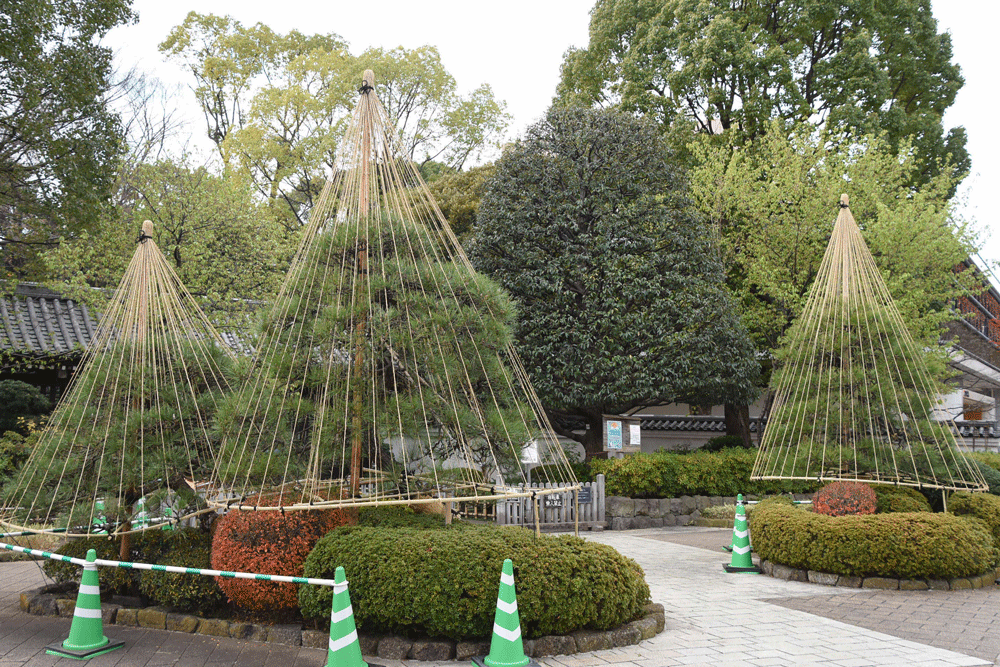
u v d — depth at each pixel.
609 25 18.23
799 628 5.43
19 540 8.41
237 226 13.33
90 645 4.71
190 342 6.18
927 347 12.97
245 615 5.24
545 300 12.25
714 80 16.66
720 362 12.05
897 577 6.98
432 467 5.12
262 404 5.15
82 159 11.09
